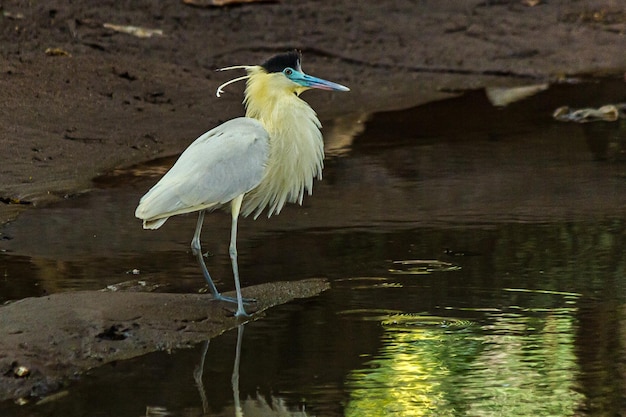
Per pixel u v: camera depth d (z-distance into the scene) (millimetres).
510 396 8695
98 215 14344
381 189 15703
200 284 11641
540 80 25297
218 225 13969
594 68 26438
